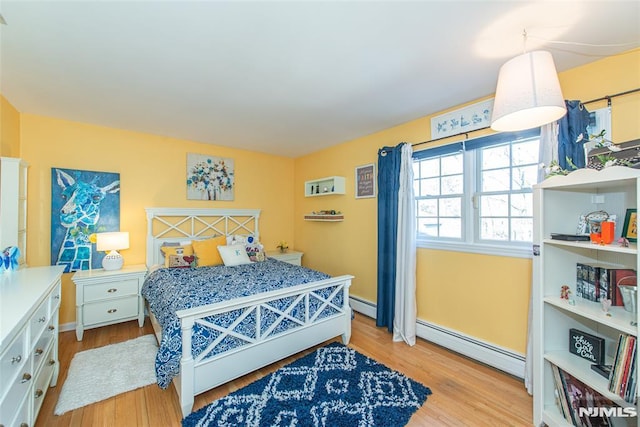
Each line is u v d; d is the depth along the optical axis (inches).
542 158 78.4
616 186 61.9
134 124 125.1
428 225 116.6
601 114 71.5
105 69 77.5
